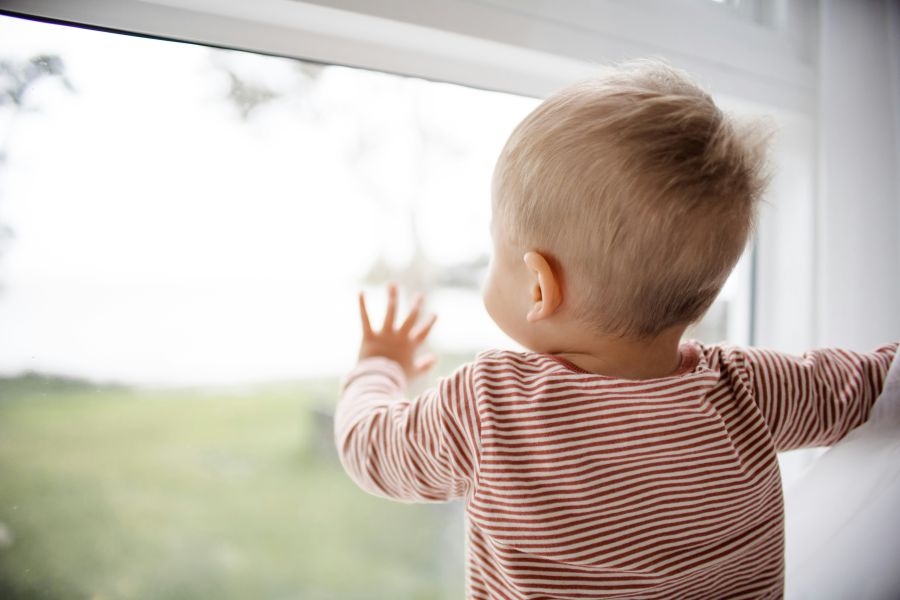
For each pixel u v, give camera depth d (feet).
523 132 1.74
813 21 2.80
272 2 1.84
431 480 1.79
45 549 2.38
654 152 1.58
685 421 1.70
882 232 2.73
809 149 2.83
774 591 1.94
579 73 2.35
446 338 3.08
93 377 2.44
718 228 1.66
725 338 3.34
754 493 1.78
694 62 2.48
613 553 1.65
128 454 2.54
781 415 1.92
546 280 1.71
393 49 2.12
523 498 1.63
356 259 2.95
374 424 1.94
